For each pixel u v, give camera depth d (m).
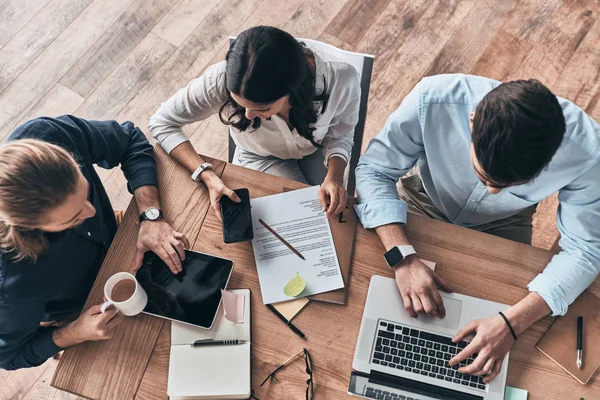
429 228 1.38
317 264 1.33
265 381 1.23
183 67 2.50
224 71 1.42
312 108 1.42
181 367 1.23
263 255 1.35
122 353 1.25
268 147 1.71
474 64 2.48
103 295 1.31
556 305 1.26
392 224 1.36
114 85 2.47
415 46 2.52
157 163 1.49
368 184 1.44
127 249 1.36
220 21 2.57
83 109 2.43
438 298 1.29
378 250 1.36
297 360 1.25
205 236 1.37
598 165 1.27
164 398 1.22
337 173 1.61
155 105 2.44
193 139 2.40
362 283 1.32
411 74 2.47
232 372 1.22
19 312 1.23
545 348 1.25
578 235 1.37
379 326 1.27
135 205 1.42
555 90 2.42
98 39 2.55
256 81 1.21
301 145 1.69
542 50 2.49
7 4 2.60
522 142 1.04
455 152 1.44
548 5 2.57
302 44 1.43
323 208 1.39
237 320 1.27
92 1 2.60
